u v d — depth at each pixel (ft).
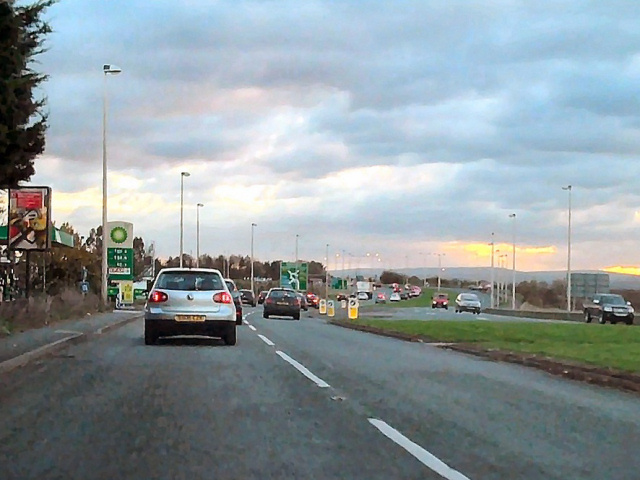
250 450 29.01
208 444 29.99
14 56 55.26
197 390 43.73
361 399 41.34
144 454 28.30
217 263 458.50
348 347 75.61
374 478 25.31
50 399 40.57
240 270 484.33
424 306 289.94
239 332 97.09
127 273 167.22
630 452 29.76
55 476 25.23
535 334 93.91
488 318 166.09
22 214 93.45
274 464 26.96
